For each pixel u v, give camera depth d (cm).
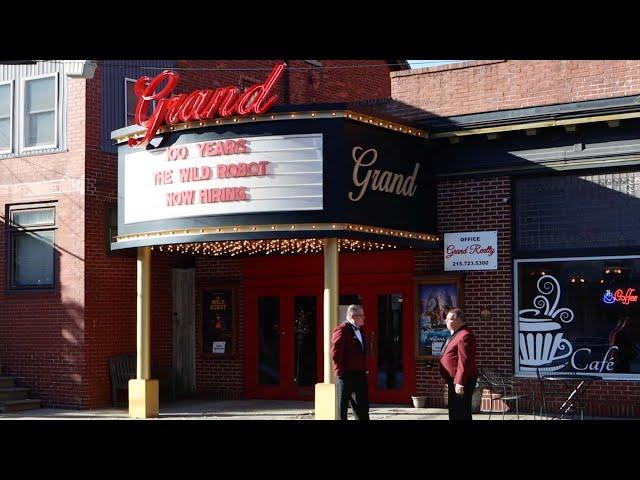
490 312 1850
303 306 2125
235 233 1691
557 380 1705
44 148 2125
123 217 1848
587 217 1778
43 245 2130
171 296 2291
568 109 1753
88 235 2056
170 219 1756
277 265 2158
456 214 1894
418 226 1847
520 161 1827
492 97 1869
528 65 1838
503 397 1700
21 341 2133
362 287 2034
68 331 2059
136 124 1827
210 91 1705
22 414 1955
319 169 1664
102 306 2080
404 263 1983
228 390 2200
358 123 1702
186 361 2262
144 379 1869
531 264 1823
